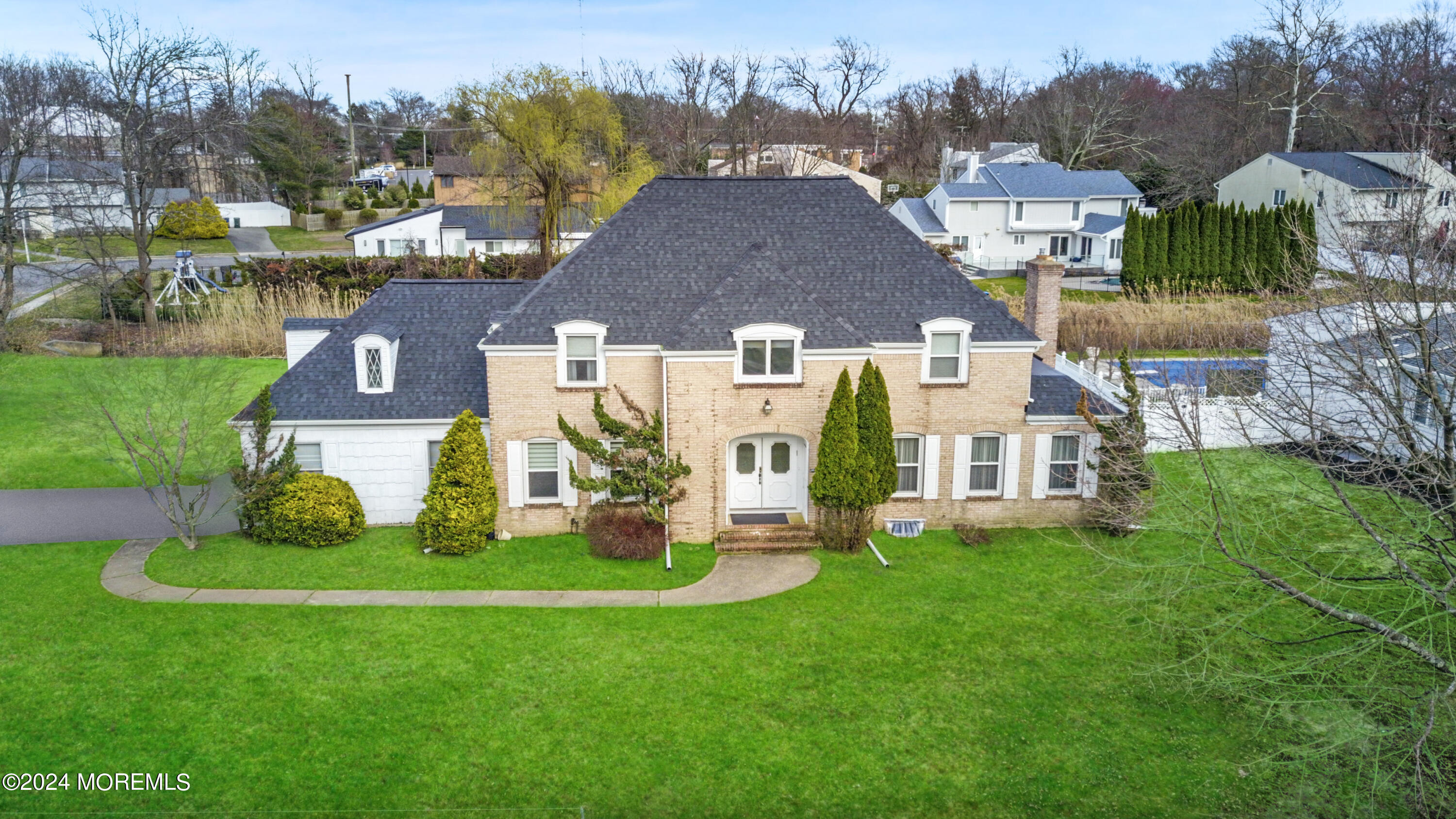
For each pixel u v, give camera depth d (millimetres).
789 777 16516
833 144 97500
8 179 53875
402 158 127500
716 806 15805
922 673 19719
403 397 26500
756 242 27203
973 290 26625
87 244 53188
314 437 26125
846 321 25797
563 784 16188
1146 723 18234
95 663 19141
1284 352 22391
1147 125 98938
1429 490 20984
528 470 26172
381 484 26641
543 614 21828
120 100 51688
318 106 127812
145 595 22219
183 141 56719
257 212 95312
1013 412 26438
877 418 24594
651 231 27125
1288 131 72062
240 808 15273
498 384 25297
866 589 23328
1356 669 18156
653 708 18312
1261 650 20438
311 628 20875
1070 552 25516
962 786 16406
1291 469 23234
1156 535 26375
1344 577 17062
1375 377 24078
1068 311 46656
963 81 110375
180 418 27047
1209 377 25312
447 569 24094
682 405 24938
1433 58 65562
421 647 20250
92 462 31281
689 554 25219
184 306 51812
